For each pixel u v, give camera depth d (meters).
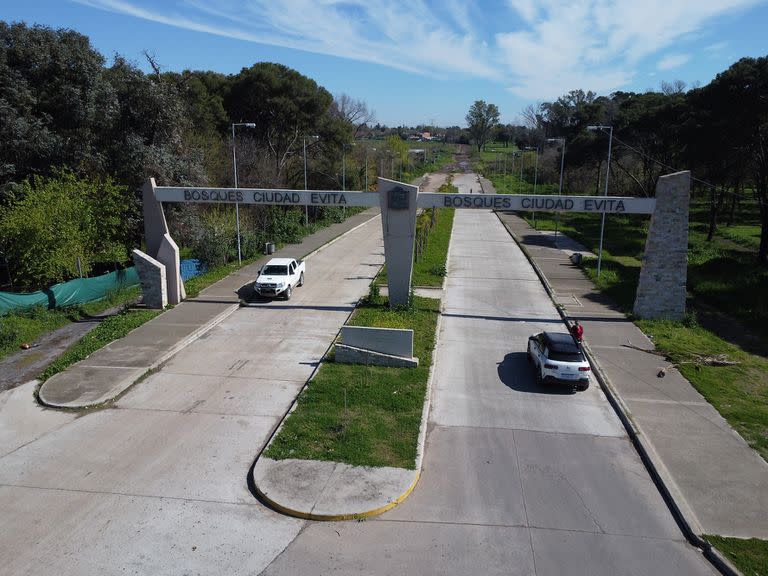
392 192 22.75
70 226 24.75
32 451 12.93
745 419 14.76
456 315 24.34
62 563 9.40
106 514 10.69
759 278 30.36
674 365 18.47
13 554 9.59
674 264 22.75
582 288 29.06
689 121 41.66
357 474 11.81
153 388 16.45
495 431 14.17
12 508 10.84
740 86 36.41
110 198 27.58
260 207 43.47
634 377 17.53
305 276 31.34
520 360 19.22
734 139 38.09
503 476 12.12
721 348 20.23
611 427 14.54
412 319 22.83
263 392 16.27
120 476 11.95
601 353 19.56
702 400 15.95
